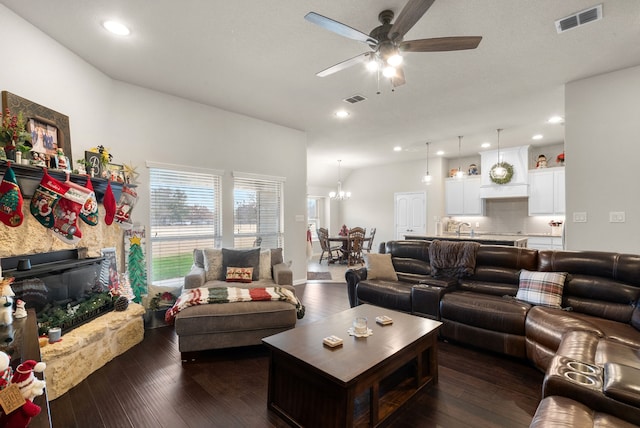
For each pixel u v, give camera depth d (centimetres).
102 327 250
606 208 330
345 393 158
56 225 234
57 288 248
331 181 998
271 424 184
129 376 237
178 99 401
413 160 843
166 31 258
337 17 240
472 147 688
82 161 271
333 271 698
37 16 237
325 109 446
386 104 424
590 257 274
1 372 102
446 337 304
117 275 320
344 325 232
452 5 224
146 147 374
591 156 339
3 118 211
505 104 425
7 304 187
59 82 274
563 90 378
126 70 328
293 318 287
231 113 457
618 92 324
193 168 412
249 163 480
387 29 219
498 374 243
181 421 185
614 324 226
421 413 194
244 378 237
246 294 293
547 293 273
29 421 102
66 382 214
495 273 328
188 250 418
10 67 229
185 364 259
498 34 260
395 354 184
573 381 144
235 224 468
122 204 317
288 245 538
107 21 244
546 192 631
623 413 125
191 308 270
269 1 222
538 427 125
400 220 875
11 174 203
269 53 294
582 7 226
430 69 323
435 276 369
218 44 278
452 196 777
